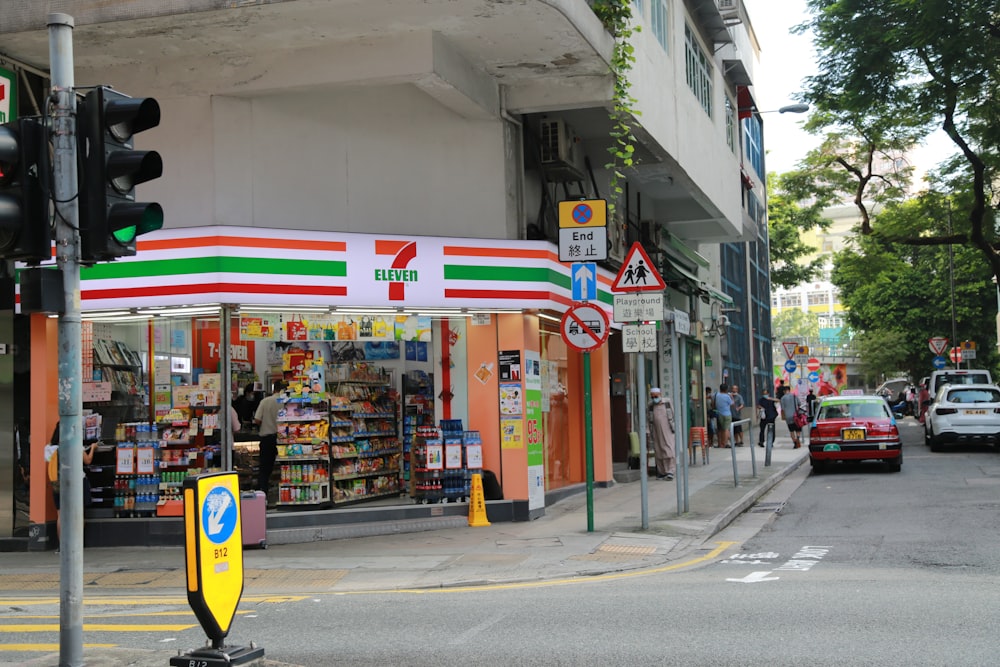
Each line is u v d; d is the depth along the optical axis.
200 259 13.20
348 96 15.06
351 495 14.67
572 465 18.38
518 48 14.10
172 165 14.28
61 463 6.36
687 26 21.08
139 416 14.32
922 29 24.72
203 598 6.17
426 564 11.49
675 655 6.59
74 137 6.42
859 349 70.75
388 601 9.21
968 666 6.09
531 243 15.03
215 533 6.31
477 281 14.57
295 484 14.16
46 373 14.14
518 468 14.98
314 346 14.50
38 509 14.05
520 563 11.33
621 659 6.54
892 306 57.94
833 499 16.69
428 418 15.62
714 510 15.11
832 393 40.31
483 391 15.15
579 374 18.91
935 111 27.69
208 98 14.26
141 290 13.34
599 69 14.98
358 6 12.47
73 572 6.33
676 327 15.14
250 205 14.27
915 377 59.94
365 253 13.90
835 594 8.55
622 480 20.75
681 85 20.05
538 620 7.89
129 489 14.13
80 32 13.08
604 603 8.53
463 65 14.33
